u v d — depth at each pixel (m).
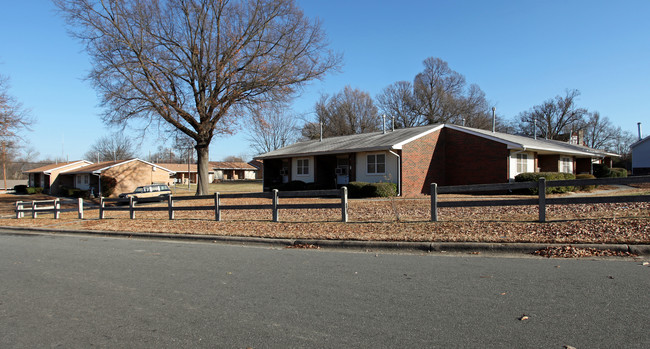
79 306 5.25
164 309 5.00
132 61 22.42
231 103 24.80
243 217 14.54
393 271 6.52
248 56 24.20
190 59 24.28
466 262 6.96
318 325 4.29
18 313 5.03
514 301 4.76
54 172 50.53
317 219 12.44
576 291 5.01
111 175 43.31
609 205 12.00
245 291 5.68
